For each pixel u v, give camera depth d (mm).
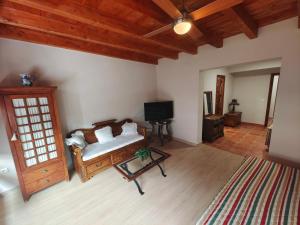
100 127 3416
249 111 6000
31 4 1376
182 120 4152
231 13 1863
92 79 3246
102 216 1878
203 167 2873
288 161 2500
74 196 2248
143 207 1983
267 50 2453
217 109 5395
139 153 2621
